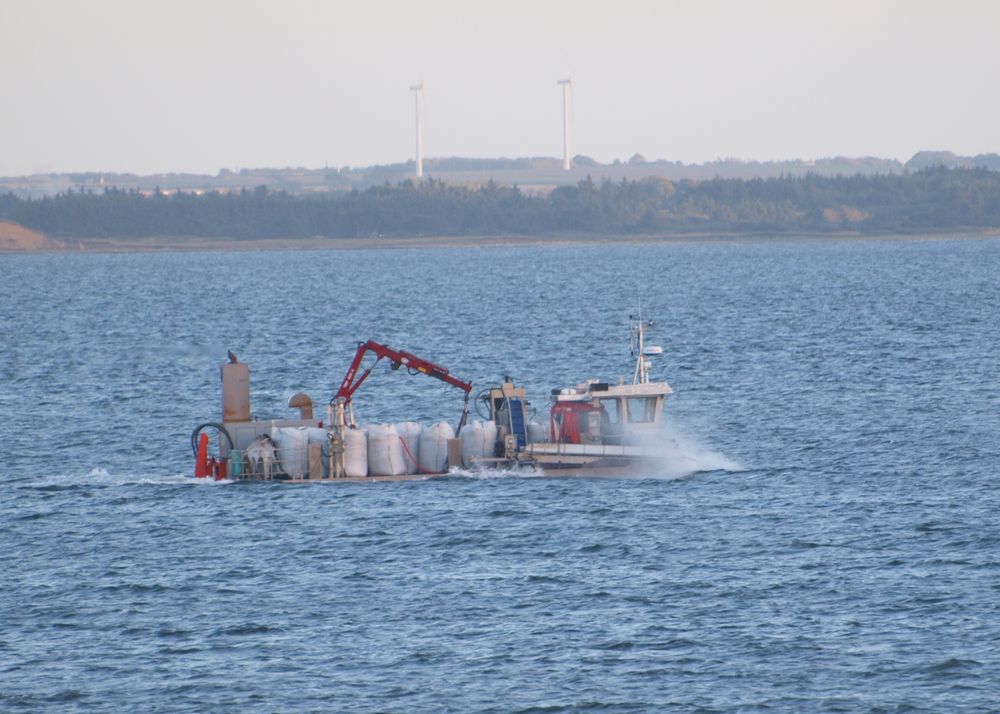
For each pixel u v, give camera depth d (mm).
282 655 133750
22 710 121812
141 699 124000
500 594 150500
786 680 126312
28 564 164125
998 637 134750
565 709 121312
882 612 142625
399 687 126062
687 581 153875
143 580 156875
